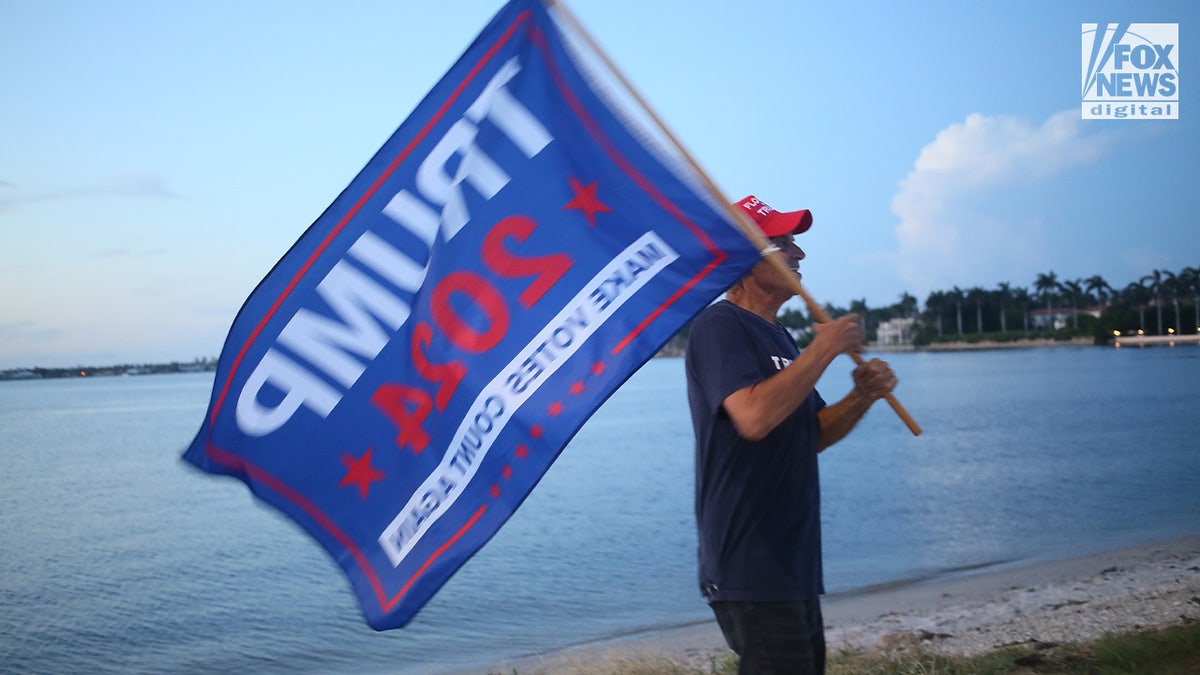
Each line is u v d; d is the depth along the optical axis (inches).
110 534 933.8
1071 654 251.0
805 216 135.5
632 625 490.6
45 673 452.8
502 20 133.7
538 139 130.7
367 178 132.0
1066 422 1911.9
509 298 126.9
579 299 125.5
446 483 124.5
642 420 2869.1
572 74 131.5
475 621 522.3
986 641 312.3
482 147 131.4
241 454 131.0
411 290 129.5
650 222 126.9
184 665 459.5
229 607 590.2
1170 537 669.9
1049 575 522.0
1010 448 1453.0
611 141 129.4
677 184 127.0
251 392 131.1
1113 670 230.2
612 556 715.4
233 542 868.0
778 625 119.6
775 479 121.5
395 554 125.6
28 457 2001.7
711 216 125.4
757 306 132.3
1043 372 4670.3
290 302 130.8
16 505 1187.3
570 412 120.4
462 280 127.9
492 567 678.5
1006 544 686.5
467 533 121.6
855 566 634.2
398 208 131.0
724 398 117.8
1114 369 4694.9
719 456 122.3
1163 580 420.5
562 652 419.2
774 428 121.0
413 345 128.0
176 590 647.1
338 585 655.8
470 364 125.9
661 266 125.2
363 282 130.1
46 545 866.8
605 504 1024.9
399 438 127.5
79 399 7785.4
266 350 131.0
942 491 1003.9
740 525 120.8
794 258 138.3
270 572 713.0
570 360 123.3
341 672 432.8
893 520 828.6
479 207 129.7
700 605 534.0
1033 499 919.0
